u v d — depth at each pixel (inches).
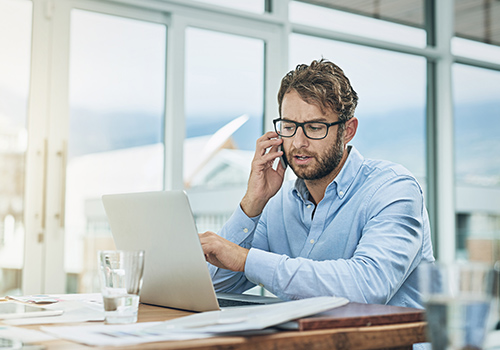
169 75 118.3
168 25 119.3
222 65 124.6
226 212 123.7
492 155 158.6
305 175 56.4
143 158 116.0
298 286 45.4
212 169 122.3
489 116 159.5
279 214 64.3
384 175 57.2
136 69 115.8
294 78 56.9
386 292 46.7
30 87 105.6
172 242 44.1
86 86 110.6
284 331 33.4
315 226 59.6
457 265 26.8
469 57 157.5
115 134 113.1
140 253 37.8
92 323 38.0
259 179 59.9
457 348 26.3
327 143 55.6
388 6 146.9
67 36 109.0
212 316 35.9
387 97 145.6
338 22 139.5
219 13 124.0
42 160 105.8
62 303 48.1
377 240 49.6
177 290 44.9
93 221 110.1
